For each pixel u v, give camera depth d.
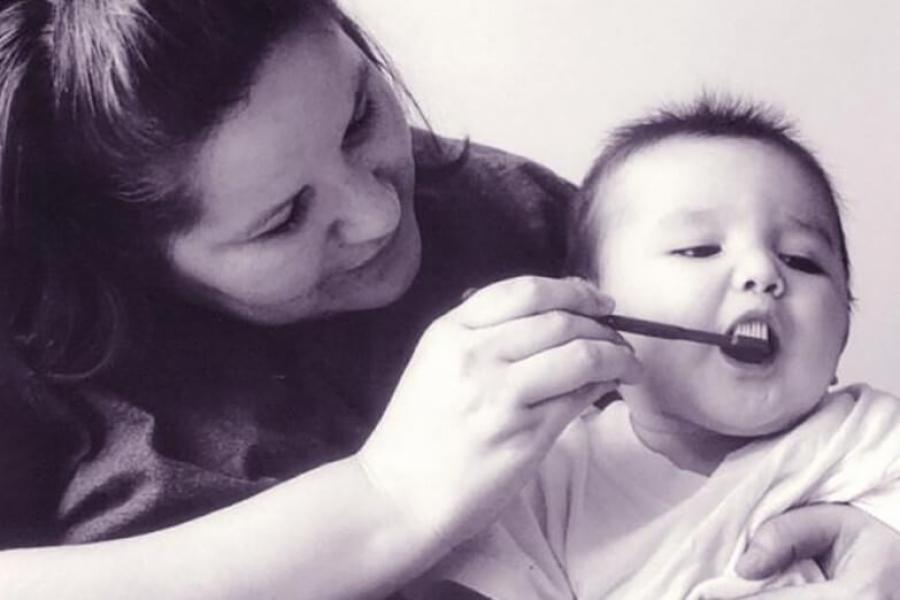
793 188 0.88
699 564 0.83
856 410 0.87
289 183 0.81
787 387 0.84
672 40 1.21
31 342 0.89
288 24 0.79
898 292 1.17
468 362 0.79
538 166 1.09
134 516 0.83
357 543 0.79
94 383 0.88
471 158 1.07
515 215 1.04
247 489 0.84
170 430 0.87
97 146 0.81
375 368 0.96
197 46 0.77
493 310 0.80
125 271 0.90
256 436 0.88
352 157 0.85
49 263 0.89
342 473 0.81
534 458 0.79
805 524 0.83
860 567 0.81
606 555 0.85
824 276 0.87
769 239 0.86
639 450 0.90
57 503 0.87
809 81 1.21
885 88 1.20
